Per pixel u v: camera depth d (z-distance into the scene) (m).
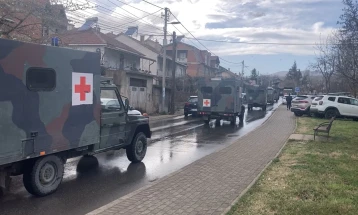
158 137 14.88
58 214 5.61
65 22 17.80
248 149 11.31
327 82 39.69
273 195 6.07
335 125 18.91
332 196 6.01
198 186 6.82
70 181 7.63
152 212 5.35
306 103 27.09
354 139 13.27
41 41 14.69
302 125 19.25
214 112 21.12
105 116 8.07
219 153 10.53
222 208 5.56
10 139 5.58
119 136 8.77
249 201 5.75
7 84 5.50
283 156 9.80
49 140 6.34
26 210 5.76
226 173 7.94
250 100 37.91
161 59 49.34
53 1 14.83
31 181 6.27
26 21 15.24
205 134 16.30
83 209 5.87
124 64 37.88
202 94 21.33
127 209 5.47
